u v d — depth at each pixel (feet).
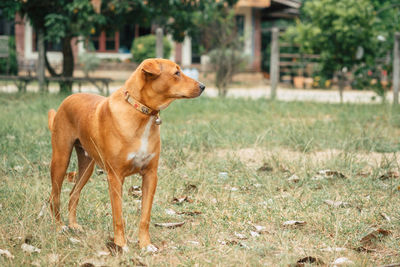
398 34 47.75
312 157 22.90
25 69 81.00
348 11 48.16
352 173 19.69
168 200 16.55
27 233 12.55
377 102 47.57
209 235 13.41
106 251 11.98
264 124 31.55
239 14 87.81
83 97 13.43
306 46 51.96
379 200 16.49
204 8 51.47
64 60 51.78
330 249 12.34
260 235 13.41
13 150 22.49
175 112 37.04
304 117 36.27
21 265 10.96
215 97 49.16
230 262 11.46
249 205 15.96
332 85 77.46
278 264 11.35
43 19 47.80
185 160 21.63
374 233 13.07
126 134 11.69
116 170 11.94
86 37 47.62
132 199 16.29
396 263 11.06
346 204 15.96
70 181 18.37
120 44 87.15
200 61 86.58
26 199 14.39
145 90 11.66
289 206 15.75
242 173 19.86
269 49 90.99
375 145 24.44
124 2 46.47
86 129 12.60
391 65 50.14
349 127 29.55
